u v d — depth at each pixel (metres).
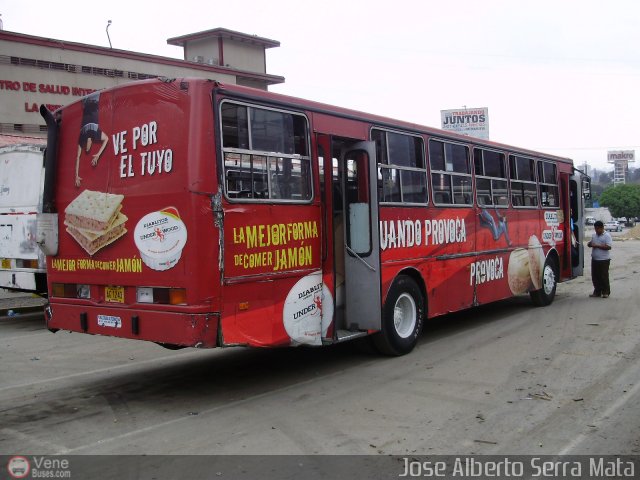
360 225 7.71
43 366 8.16
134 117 6.26
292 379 7.29
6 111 20.27
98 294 6.65
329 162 7.30
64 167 6.98
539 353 8.35
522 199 12.07
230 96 6.08
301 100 6.95
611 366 7.54
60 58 21.42
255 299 6.24
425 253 8.91
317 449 4.98
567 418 5.64
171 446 5.10
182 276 5.82
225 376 7.50
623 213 106.25
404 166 8.56
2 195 11.51
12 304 14.05
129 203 6.27
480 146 10.56
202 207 5.77
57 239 7.03
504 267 11.29
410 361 8.09
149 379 7.40
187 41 31.45
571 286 16.81
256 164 6.33
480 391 6.57
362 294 7.74
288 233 6.66
